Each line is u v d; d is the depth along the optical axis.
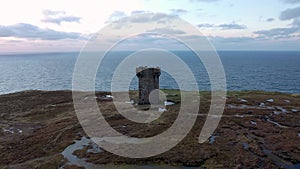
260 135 31.77
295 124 36.44
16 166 25.30
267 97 59.03
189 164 24.38
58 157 26.78
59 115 45.97
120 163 24.95
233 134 32.22
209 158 25.56
